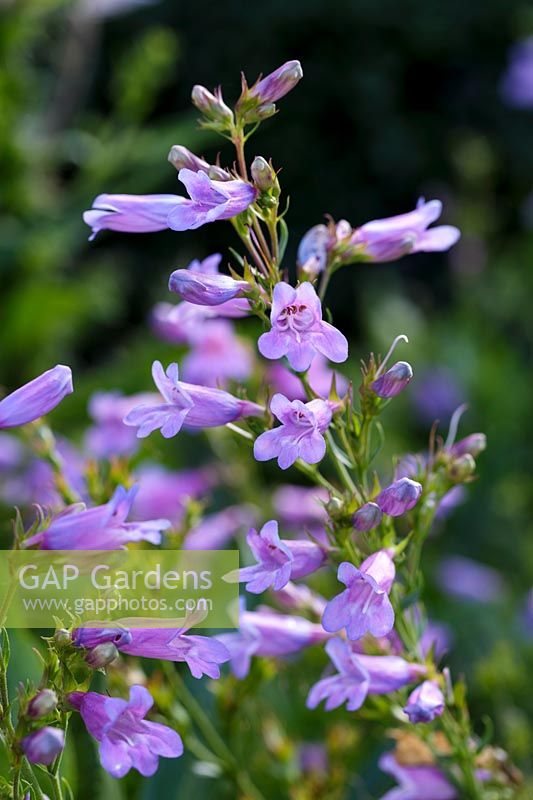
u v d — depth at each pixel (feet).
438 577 3.71
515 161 7.97
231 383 2.04
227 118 1.64
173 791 2.01
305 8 7.70
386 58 7.84
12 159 3.96
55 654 1.53
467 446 1.82
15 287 4.08
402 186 7.89
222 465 2.57
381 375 1.66
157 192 5.25
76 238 4.04
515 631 3.51
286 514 2.63
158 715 1.89
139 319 6.66
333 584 2.58
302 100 7.75
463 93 8.07
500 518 4.45
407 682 1.71
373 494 1.66
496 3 7.95
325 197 7.80
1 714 1.53
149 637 1.55
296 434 1.57
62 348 4.53
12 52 3.99
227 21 7.73
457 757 1.78
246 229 1.62
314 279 1.73
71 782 1.83
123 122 4.53
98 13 4.47
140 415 1.64
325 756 2.28
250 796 1.94
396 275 7.41
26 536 1.56
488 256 6.50
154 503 2.49
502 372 5.32
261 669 1.94
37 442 1.95
